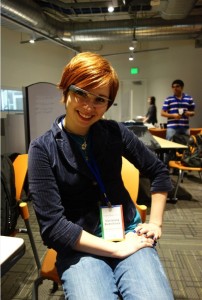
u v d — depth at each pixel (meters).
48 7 5.46
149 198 3.13
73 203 1.07
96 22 6.14
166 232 2.57
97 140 1.09
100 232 1.08
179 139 3.87
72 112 1.00
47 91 3.66
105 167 1.11
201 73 7.44
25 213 1.47
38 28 5.12
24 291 1.74
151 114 7.21
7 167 1.34
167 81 8.09
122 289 0.93
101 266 0.96
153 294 0.86
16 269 1.97
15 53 6.76
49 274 1.09
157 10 5.72
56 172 1.01
